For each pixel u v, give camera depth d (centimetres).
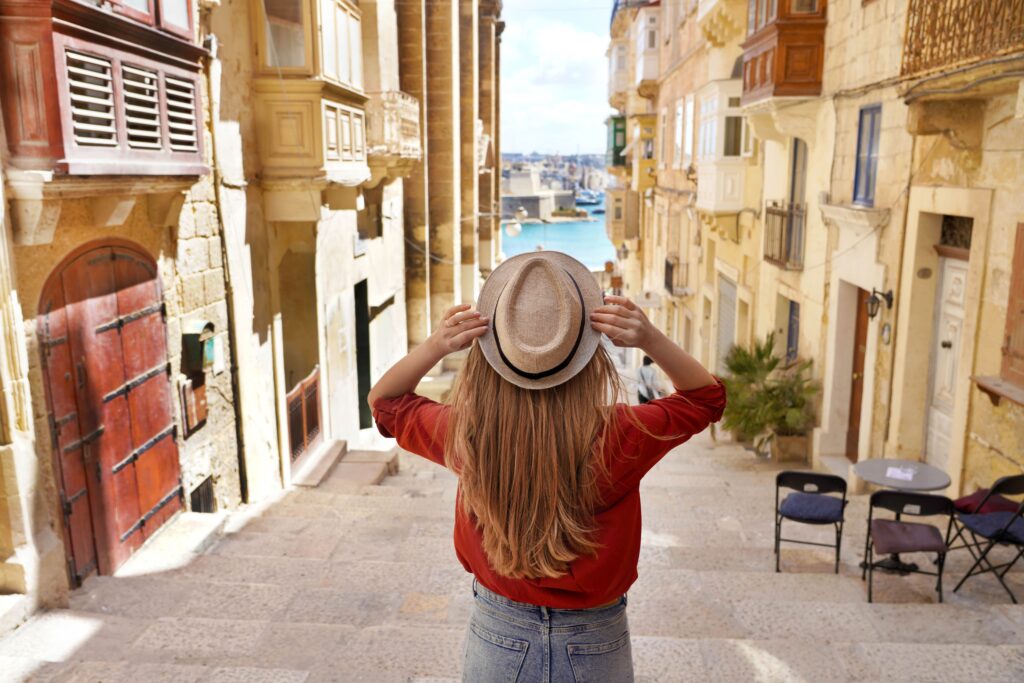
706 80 1920
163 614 541
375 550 709
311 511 871
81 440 598
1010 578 616
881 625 514
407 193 1889
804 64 1209
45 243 535
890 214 962
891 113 959
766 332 1502
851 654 443
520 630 177
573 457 165
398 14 1802
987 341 736
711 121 1730
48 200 516
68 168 500
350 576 612
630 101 3506
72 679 399
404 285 1812
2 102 491
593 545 168
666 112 2702
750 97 1359
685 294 2308
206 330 780
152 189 625
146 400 700
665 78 2703
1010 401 692
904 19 894
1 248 499
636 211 3775
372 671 420
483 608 183
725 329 1906
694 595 579
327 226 1192
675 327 2603
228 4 847
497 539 172
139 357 687
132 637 480
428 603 551
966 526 583
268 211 962
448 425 176
